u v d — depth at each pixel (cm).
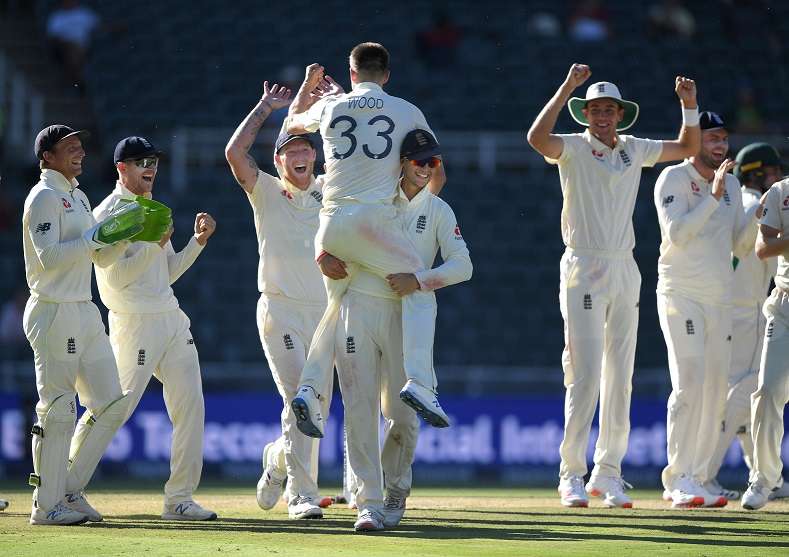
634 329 2859
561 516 2570
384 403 2292
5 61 7450
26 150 6825
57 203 2323
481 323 5891
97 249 2355
